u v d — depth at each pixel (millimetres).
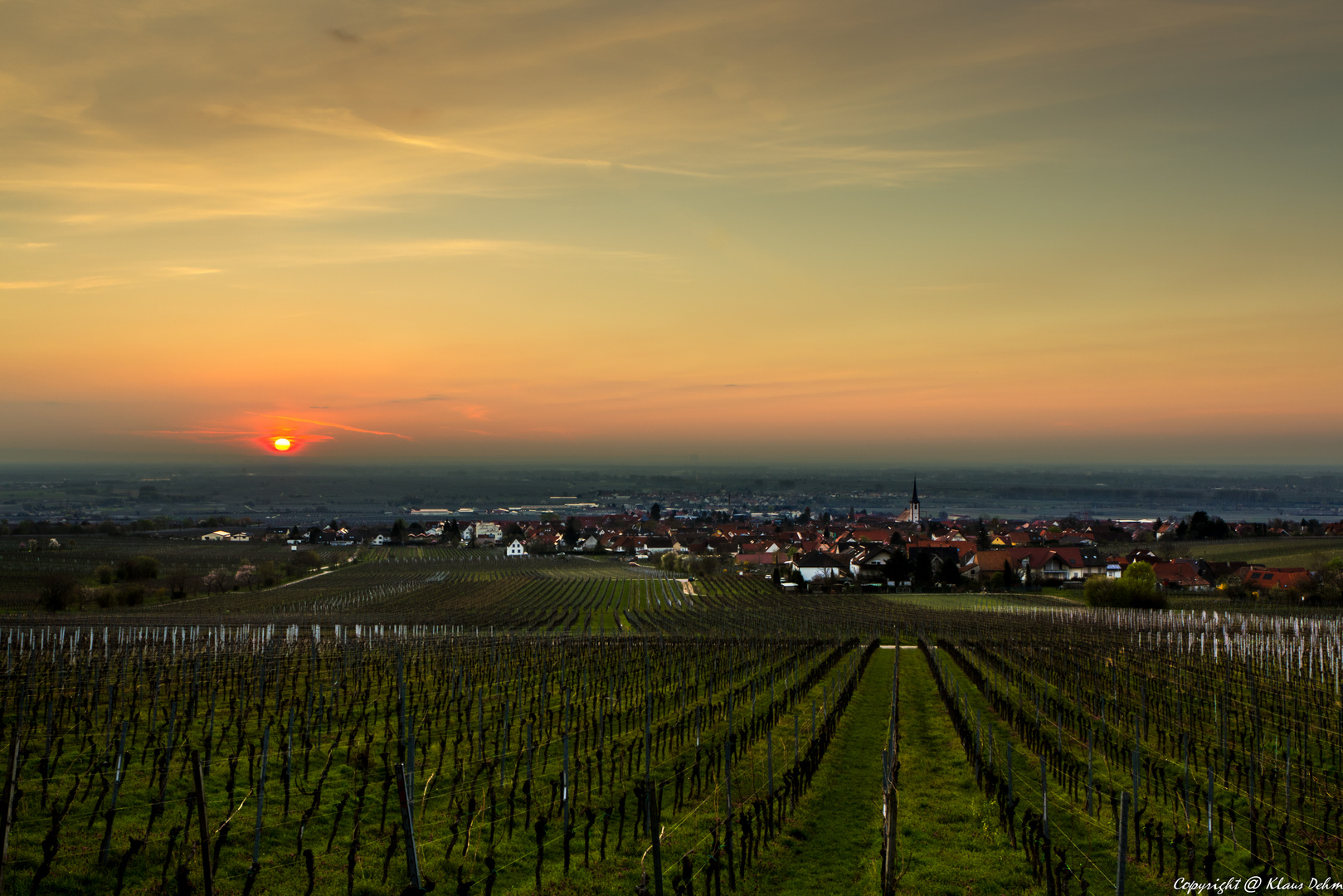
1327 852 20250
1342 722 32969
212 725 29156
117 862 17172
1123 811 15578
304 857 18422
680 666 49812
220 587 127250
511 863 18891
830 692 42938
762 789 25297
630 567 178875
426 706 34219
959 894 18203
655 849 16078
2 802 14031
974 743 29797
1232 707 37875
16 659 46531
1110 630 74438
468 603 117000
